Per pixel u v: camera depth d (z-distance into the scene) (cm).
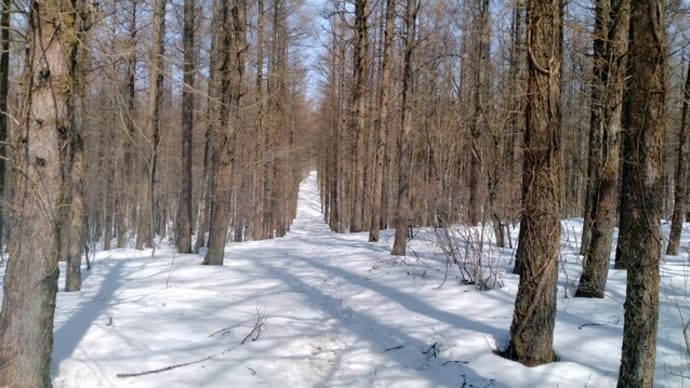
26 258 375
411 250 1214
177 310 668
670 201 2194
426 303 715
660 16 371
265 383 475
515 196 850
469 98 1060
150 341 539
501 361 492
